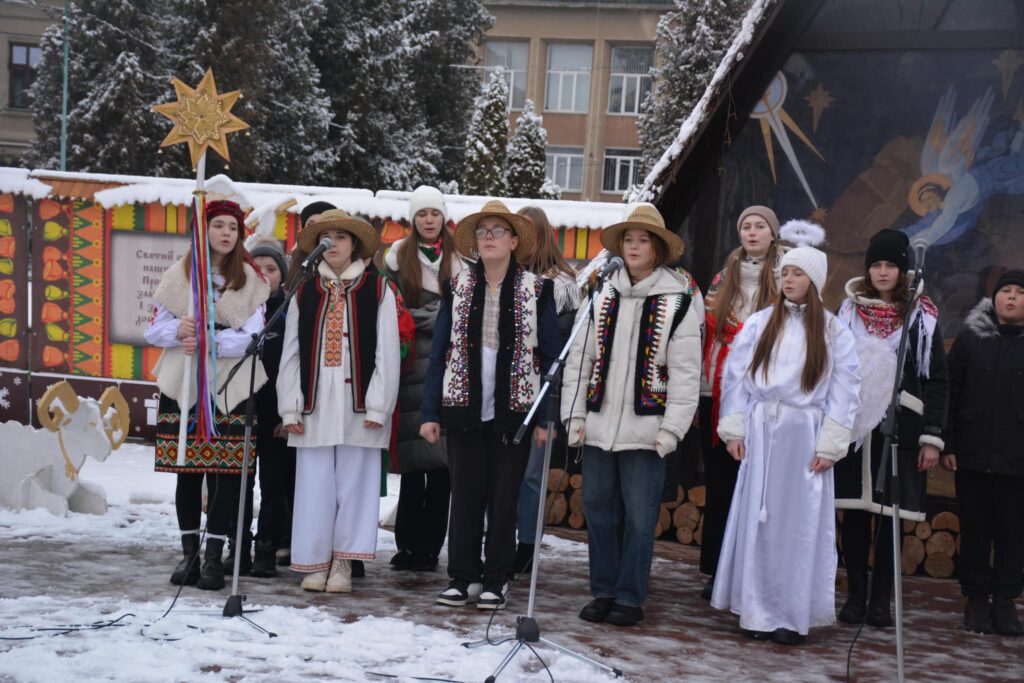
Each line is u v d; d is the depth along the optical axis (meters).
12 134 40.31
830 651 5.10
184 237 10.50
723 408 5.46
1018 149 7.24
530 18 46.50
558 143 46.84
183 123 5.48
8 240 10.66
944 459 6.00
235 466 5.48
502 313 5.40
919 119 7.41
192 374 5.48
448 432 5.47
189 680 3.90
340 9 31.09
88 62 27.31
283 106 28.06
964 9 7.25
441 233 6.18
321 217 5.60
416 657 4.38
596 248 9.74
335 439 5.46
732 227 7.73
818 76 7.55
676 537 7.88
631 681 4.29
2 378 10.73
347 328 5.54
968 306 7.35
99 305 10.66
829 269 7.58
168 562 5.98
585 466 5.40
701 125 7.42
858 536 5.82
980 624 5.76
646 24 46.03
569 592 5.99
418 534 6.24
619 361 5.29
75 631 4.44
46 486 7.20
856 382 5.32
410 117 32.84
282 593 5.44
